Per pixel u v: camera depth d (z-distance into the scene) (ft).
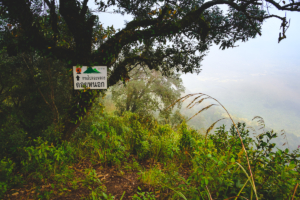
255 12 14.02
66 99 23.77
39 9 11.37
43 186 8.31
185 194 6.25
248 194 4.75
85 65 11.92
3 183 7.03
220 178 4.75
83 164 10.94
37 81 21.61
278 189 4.67
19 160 9.61
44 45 11.38
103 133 10.47
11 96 21.33
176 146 11.44
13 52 11.37
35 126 19.86
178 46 17.44
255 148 6.26
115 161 10.68
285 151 5.40
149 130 15.02
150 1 14.98
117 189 8.37
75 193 7.97
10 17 10.77
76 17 11.48
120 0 14.11
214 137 9.02
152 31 12.40
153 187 8.41
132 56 15.46
